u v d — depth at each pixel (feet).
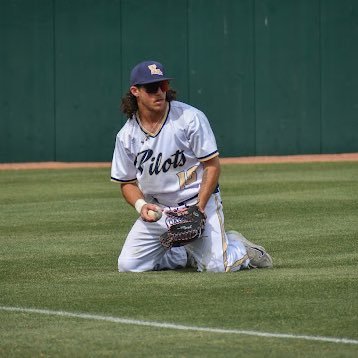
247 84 209.05
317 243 97.19
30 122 210.59
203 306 68.85
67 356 56.80
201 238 82.07
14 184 165.78
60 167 200.64
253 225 110.73
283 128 209.36
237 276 79.56
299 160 201.77
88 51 208.74
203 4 207.62
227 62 208.54
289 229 106.93
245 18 208.03
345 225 109.09
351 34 208.85
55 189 155.74
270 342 59.06
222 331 61.87
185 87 208.74
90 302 71.15
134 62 208.13
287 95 209.26
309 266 84.17
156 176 81.87
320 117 209.56
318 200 131.64
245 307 68.23
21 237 105.70
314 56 209.05
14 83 210.18
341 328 62.03
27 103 210.18
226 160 205.26
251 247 83.10
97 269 85.30
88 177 176.04
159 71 79.56
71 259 90.79
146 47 208.13
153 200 83.56
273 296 71.51
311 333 61.00
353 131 209.87
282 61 208.74
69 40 208.85
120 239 103.14
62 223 116.47
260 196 138.10
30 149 211.00
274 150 209.87
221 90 208.85
